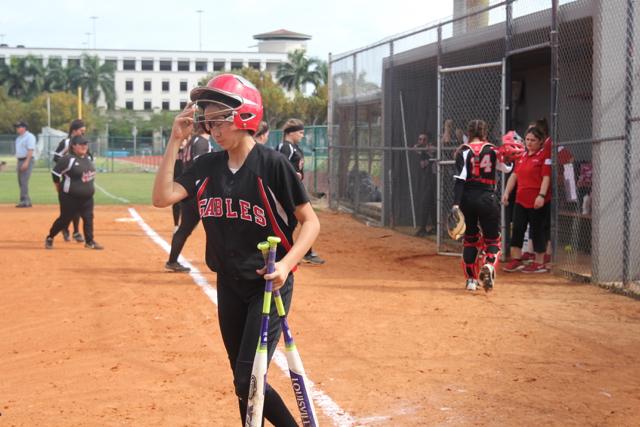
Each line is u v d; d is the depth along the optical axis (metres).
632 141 12.59
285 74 118.56
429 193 19.22
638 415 6.71
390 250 17.22
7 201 30.59
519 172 14.11
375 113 22.77
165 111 135.38
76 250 17.03
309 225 5.25
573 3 13.70
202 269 14.54
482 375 7.88
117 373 8.00
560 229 15.34
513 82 21.02
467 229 12.32
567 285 12.87
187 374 7.97
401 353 8.70
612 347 8.94
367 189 23.67
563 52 15.50
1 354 8.76
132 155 81.62
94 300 11.66
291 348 5.17
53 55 154.00
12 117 117.44
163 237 19.45
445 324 10.06
